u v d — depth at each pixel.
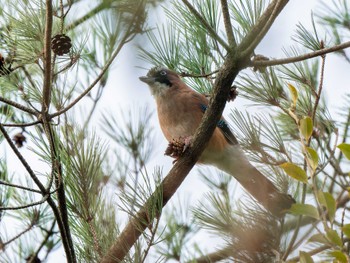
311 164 5.40
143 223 6.49
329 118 8.50
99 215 6.98
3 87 8.60
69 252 6.93
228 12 7.89
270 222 6.16
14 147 6.71
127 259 6.27
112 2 4.73
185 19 8.45
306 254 5.29
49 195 6.86
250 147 6.97
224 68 7.95
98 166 7.15
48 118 7.23
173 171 8.27
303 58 7.48
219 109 8.15
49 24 7.09
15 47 8.18
